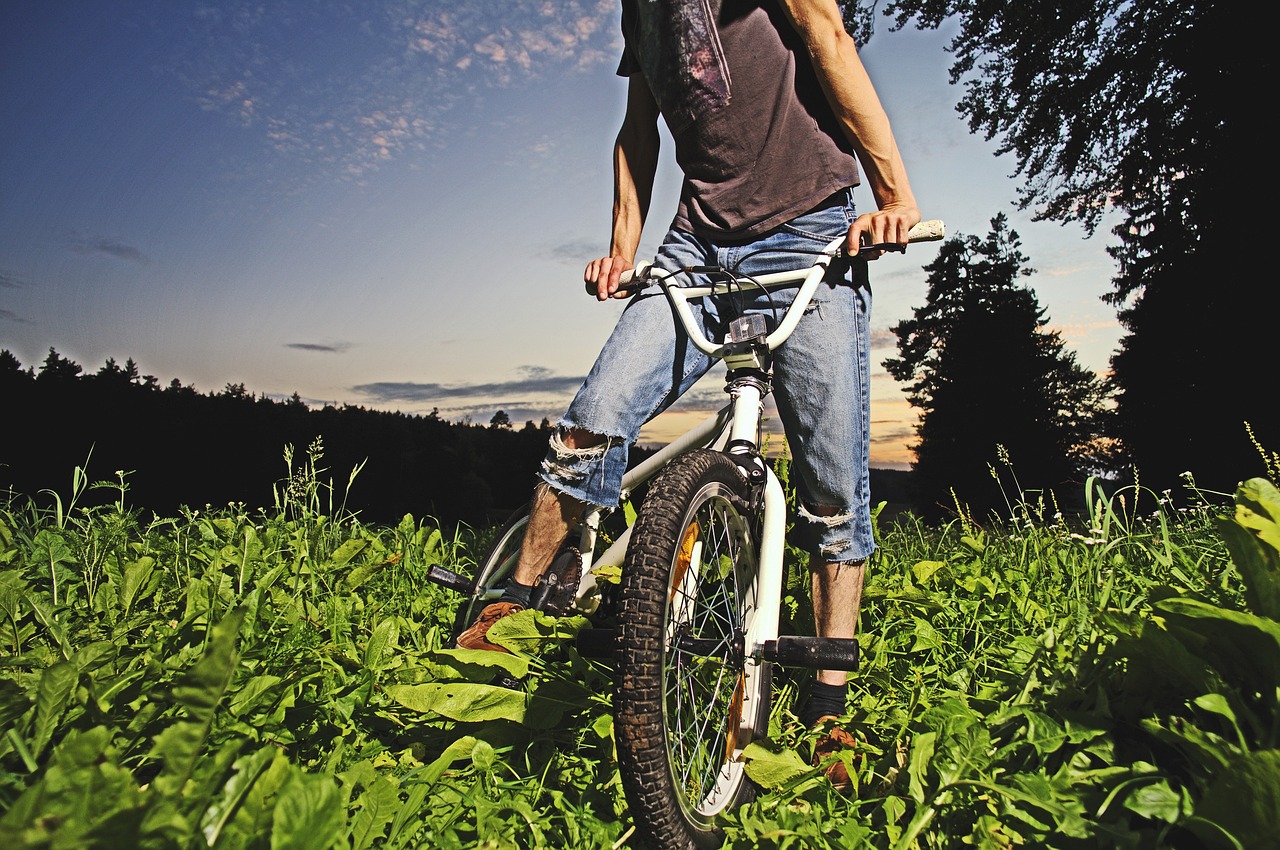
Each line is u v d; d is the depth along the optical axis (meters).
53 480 9.13
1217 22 12.52
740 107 1.97
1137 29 13.98
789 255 1.97
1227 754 1.20
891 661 2.20
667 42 2.01
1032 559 3.23
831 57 1.89
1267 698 1.31
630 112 2.33
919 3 16.39
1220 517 1.43
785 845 1.32
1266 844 1.08
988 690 1.80
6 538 2.54
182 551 2.92
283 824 0.94
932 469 30.25
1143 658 1.47
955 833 1.36
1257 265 12.03
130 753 1.31
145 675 1.48
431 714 1.73
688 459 1.58
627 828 1.46
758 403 1.87
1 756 1.22
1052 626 2.21
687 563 1.61
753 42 1.98
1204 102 12.88
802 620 2.49
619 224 2.32
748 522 1.79
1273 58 11.97
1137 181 14.30
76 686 1.35
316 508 3.35
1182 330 13.11
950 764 1.40
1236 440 12.06
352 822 1.23
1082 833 1.21
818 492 2.05
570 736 1.77
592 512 2.08
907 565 3.26
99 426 9.72
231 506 3.45
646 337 1.94
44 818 0.80
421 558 3.23
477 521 10.70
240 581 2.31
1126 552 3.07
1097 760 1.42
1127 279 14.55
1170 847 1.17
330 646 1.94
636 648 1.33
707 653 1.64
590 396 1.90
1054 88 15.43
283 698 1.58
